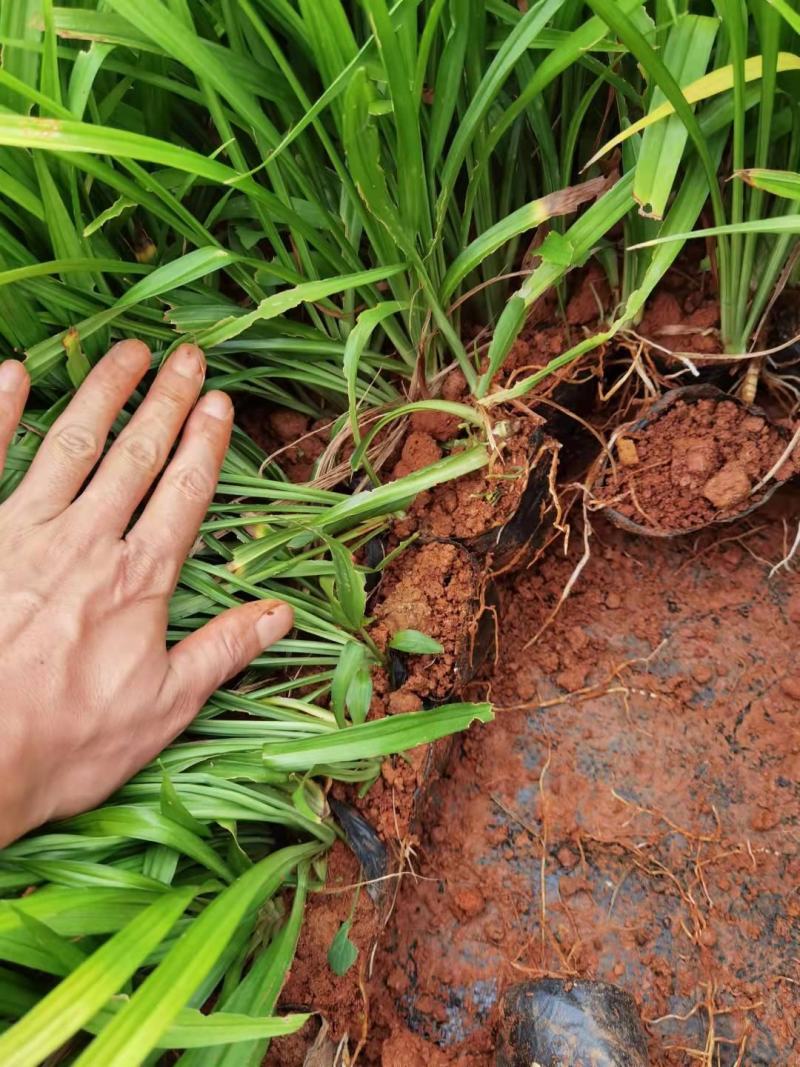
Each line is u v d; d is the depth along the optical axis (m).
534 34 0.27
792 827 0.36
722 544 0.40
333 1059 0.31
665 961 0.35
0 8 0.26
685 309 0.34
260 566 0.35
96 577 0.29
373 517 0.35
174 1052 0.31
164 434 0.31
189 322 0.32
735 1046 0.34
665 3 0.28
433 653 0.33
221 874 0.30
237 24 0.30
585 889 0.36
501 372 0.34
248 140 0.34
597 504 0.35
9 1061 0.20
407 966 0.35
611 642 0.39
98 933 0.27
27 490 0.30
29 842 0.28
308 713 0.34
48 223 0.29
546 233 0.34
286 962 0.29
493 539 0.34
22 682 0.27
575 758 0.38
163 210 0.30
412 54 0.28
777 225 0.26
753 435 0.33
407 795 0.33
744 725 0.38
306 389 0.38
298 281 0.32
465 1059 0.34
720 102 0.29
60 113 0.25
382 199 0.28
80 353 0.31
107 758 0.29
